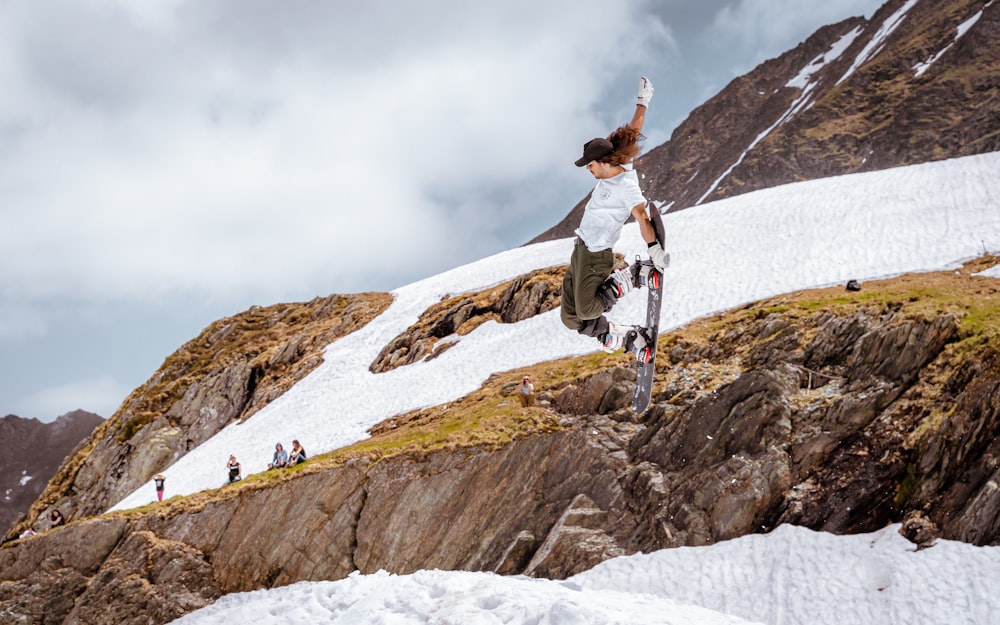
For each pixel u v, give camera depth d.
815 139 159.88
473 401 34.12
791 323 29.45
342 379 47.56
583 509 25.16
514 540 25.55
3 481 153.62
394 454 28.66
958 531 19.67
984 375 22.20
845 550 20.86
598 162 5.46
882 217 40.94
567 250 54.56
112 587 28.23
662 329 34.44
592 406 29.39
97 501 49.97
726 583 21.19
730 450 24.69
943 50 167.62
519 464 26.95
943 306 26.30
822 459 23.48
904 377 24.52
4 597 30.05
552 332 39.62
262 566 28.11
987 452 20.45
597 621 6.78
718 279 38.44
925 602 18.28
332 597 9.95
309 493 28.70
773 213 46.69
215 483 39.25
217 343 64.00
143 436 52.53
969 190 40.88
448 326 47.53
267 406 49.38
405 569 26.58
